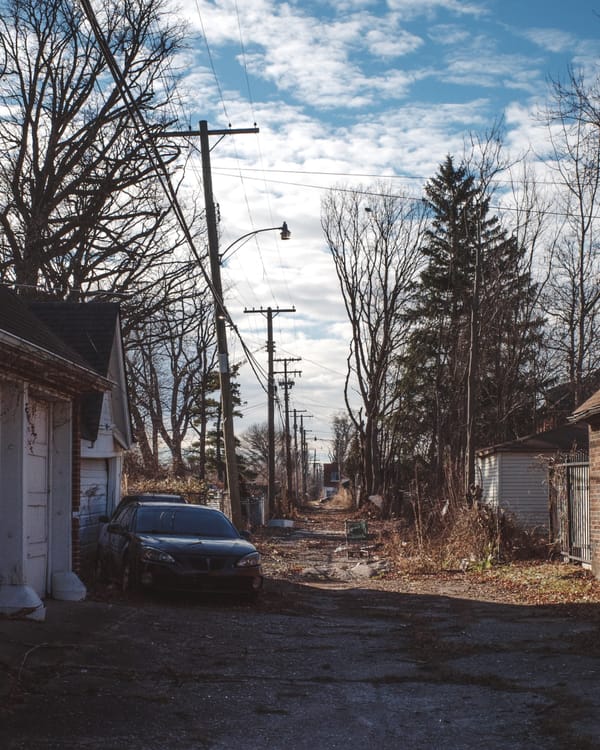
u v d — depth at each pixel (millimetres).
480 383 44406
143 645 9875
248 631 11719
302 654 10266
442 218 52062
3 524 10719
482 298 41469
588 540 19641
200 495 32438
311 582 20625
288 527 45188
